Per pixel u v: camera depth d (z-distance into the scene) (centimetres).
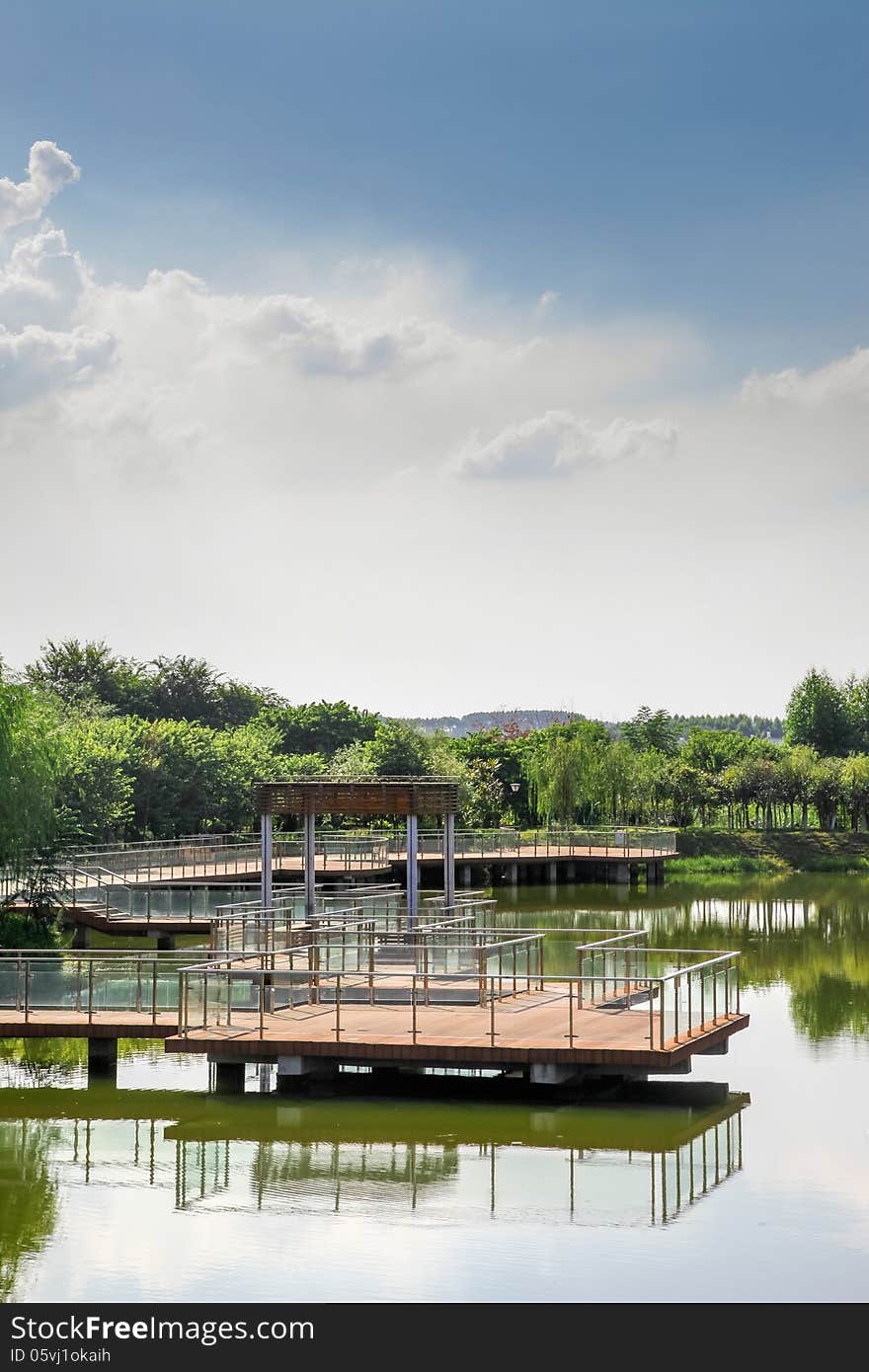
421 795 3759
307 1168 2244
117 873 5134
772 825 10575
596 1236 1944
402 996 2945
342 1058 2536
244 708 11775
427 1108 2541
